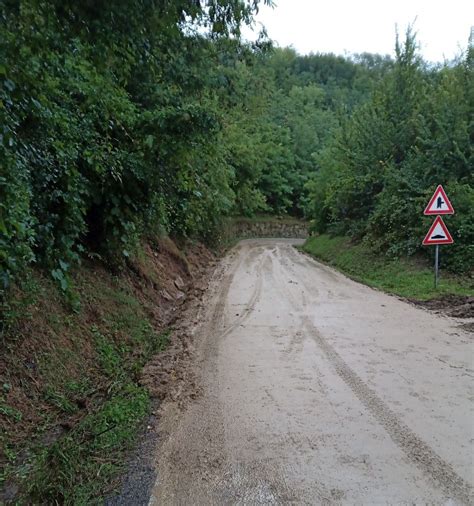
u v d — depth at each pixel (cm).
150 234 1138
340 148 2338
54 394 435
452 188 1216
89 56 408
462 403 435
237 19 507
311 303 945
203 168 1051
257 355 596
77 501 295
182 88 822
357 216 2077
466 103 1383
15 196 410
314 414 416
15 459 340
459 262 1151
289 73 7362
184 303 1009
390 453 347
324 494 297
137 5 344
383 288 1143
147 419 418
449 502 288
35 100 427
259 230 4169
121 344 620
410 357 573
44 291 546
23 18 301
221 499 294
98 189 703
